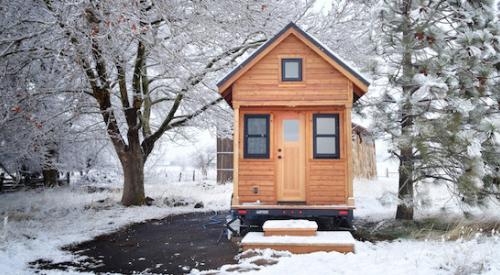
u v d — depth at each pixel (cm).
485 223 1049
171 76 1531
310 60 1102
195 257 852
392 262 744
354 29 1575
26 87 1433
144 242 1017
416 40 1066
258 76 1103
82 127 1875
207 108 1730
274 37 1085
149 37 1317
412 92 1096
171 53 1302
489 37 985
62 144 2017
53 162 1914
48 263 825
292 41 1110
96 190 2353
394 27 1084
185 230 1183
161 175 3497
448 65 1005
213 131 1920
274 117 1147
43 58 1359
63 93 1540
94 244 1003
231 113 1814
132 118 1659
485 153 1014
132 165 1702
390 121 1088
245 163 1130
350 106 1083
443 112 1034
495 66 1067
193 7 1299
